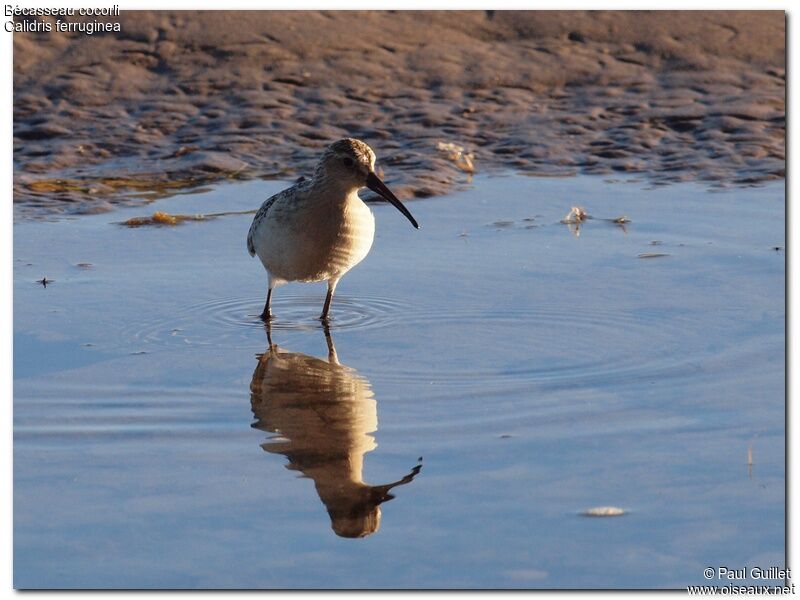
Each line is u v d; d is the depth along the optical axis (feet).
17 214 55.57
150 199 58.08
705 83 69.67
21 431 33.71
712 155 62.69
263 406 35.76
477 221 55.16
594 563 26.73
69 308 44.65
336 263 44.52
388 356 40.32
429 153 62.85
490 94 68.85
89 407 35.53
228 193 58.70
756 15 73.20
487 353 40.32
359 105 67.26
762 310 43.80
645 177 60.70
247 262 50.78
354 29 72.54
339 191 43.62
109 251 51.34
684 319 43.06
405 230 54.39
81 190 58.80
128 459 31.96
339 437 33.42
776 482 30.25
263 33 71.00
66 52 68.90
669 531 27.99
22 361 39.29
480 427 33.91
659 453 32.09
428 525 28.43
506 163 62.64
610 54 72.18
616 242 52.03
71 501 29.55
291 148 63.41
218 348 41.22
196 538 27.84
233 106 66.69
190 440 33.24
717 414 34.68
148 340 41.78
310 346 41.50
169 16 71.31
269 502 29.58
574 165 62.28
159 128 64.85
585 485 30.27
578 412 34.91
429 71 70.13
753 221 54.13
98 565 26.73
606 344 40.88
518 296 46.14
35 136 63.72
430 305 45.60
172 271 49.34
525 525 28.30
